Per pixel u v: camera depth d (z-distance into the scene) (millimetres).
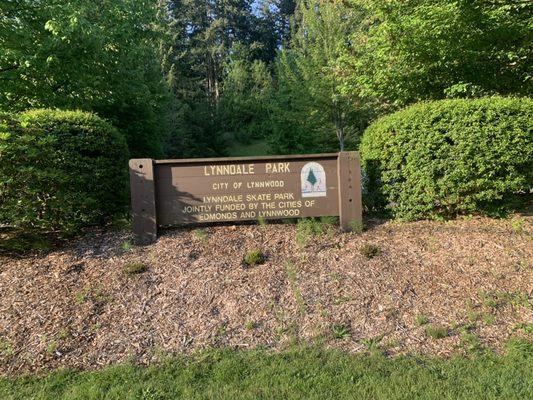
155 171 5645
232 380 3436
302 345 3898
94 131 6043
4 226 5965
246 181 5828
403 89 9086
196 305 4395
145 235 5457
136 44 11422
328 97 17656
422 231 5785
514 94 8516
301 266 4969
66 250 5277
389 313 4301
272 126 22016
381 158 6332
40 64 8922
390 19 8359
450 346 3875
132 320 4199
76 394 3281
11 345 3844
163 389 3334
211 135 42125
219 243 5379
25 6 9109
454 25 7648
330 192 5941
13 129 5254
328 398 3182
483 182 5910
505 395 3162
